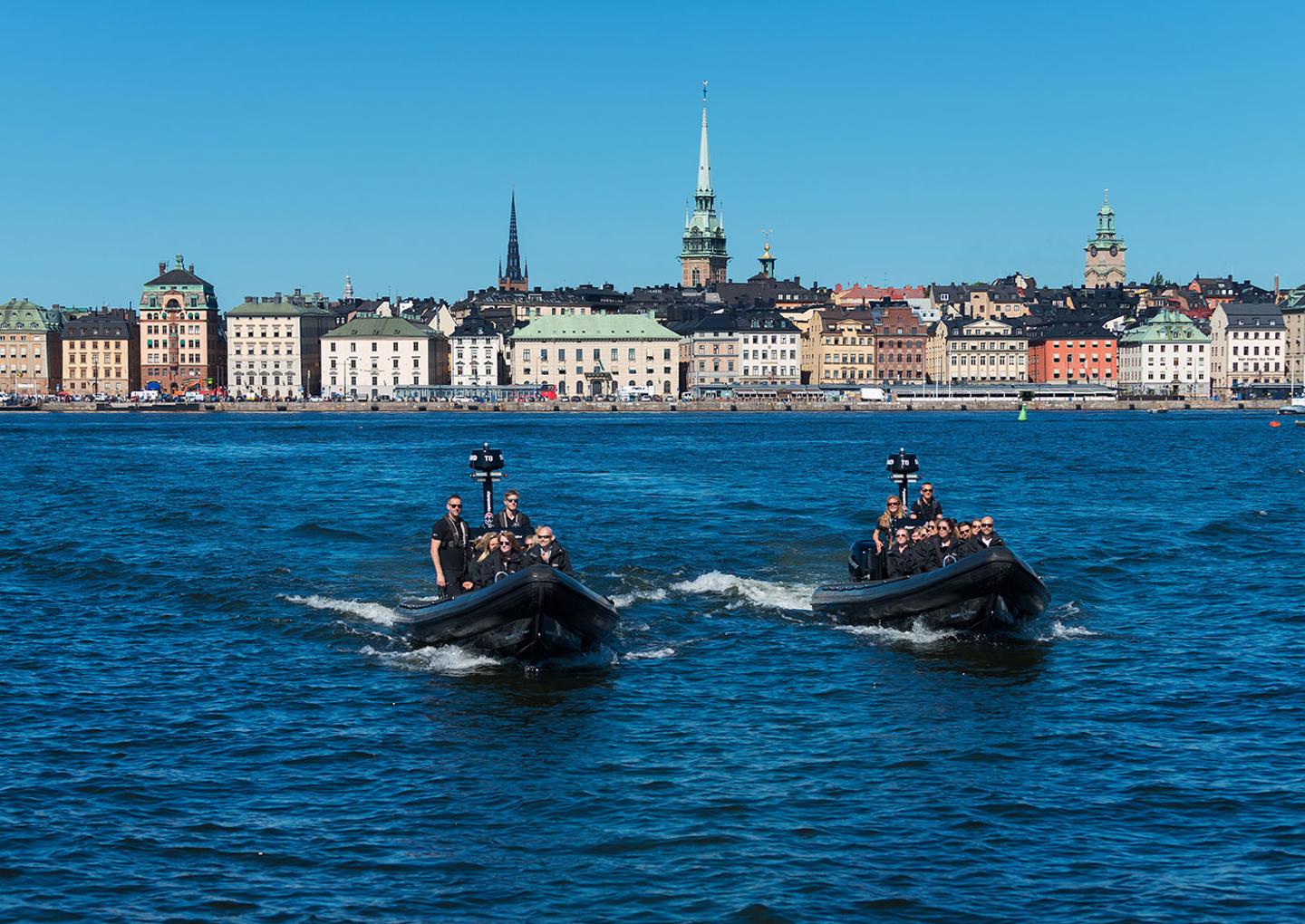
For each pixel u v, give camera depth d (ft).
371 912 74.08
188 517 240.94
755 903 74.59
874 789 91.45
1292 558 188.03
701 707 111.65
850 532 212.84
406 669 123.85
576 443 552.00
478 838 83.71
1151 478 338.34
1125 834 83.51
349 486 318.24
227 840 83.30
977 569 133.08
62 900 75.10
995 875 78.13
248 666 124.98
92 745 100.89
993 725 105.91
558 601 122.11
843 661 127.03
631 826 85.30
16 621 145.38
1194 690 115.44
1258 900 74.79
